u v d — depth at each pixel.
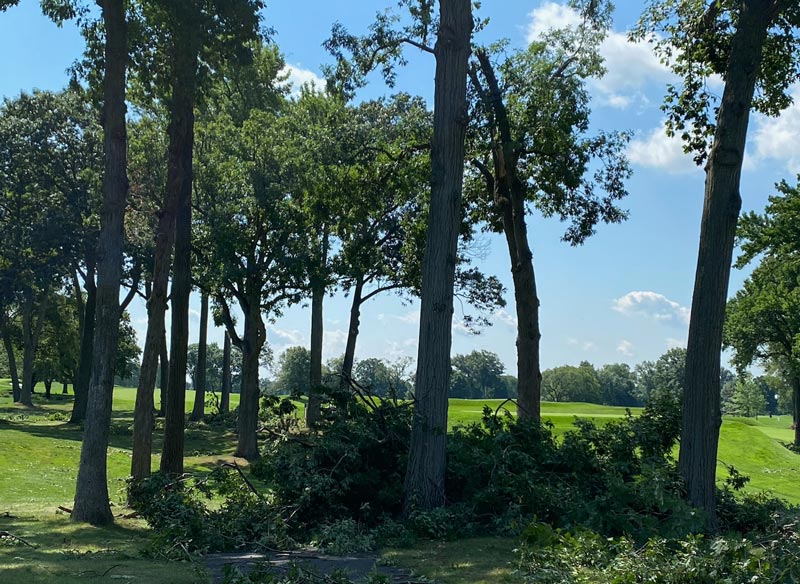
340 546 10.18
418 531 11.12
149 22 15.29
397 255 28.84
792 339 52.91
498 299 30.94
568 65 18.86
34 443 31.34
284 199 27.36
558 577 7.61
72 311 65.06
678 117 14.91
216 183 28.33
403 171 19.25
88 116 40.12
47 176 40.06
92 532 11.70
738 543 7.45
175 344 17.14
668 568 7.25
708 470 10.95
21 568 7.76
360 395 13.23
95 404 13.20
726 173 11.19
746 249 34.53
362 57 16.66
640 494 10.05
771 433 73.88
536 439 12.98
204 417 46.88
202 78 16.06
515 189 18.86
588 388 122.25
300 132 28.31
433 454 12.09
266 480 12.12
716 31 14.07
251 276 28.17
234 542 10.54
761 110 15.27
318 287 27.69
